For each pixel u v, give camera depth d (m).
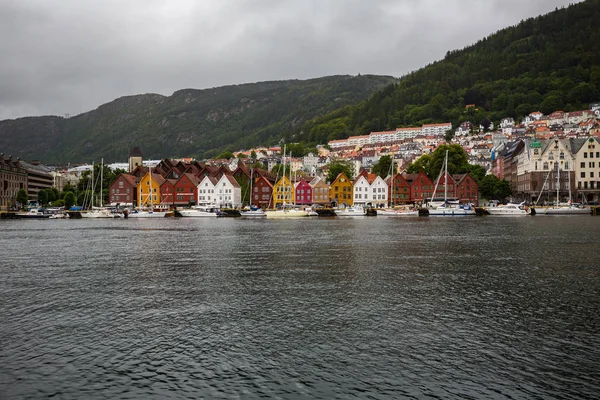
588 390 18.62
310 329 25.59
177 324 26.61
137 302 31.52
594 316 27.78
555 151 173.75
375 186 178.75
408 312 28.69
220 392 18.53
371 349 22.69
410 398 18.00
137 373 20.22
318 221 122.25
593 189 170.38
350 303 30.80
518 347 22.91
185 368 20.70
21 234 85.75
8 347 23.20
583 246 59.31
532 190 175.75
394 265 45.19
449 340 23.84
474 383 19.19
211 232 86.50
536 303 30.70
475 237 71.94
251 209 159.12
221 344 23.44
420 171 179.88
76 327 26.22
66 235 82.94
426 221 117.44
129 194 182.75
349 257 50.59
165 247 61.81
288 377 19.77
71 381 19.52
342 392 18.48
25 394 18.47
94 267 45.66
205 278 39.34
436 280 37.94
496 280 37.84
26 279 39.72
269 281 37.84
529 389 18.70
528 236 72.88
